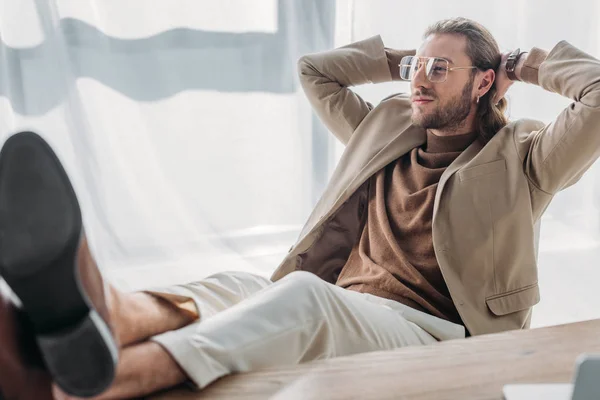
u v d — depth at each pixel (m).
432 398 0.89
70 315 0.87
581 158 1.52
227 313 1.07
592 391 0.72
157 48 2.45
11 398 0.83
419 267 1.58
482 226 1.54
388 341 1.29
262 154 2.62
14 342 0.83
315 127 2.63
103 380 0.84
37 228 0.85
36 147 0.87
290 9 2.49
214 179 2.59
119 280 2.44
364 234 1.70
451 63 1.65
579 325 1.16
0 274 0.84
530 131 1.67
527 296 1.55
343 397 0.91
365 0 2.51
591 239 2.77
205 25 2.47
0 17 2.29
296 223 2.70
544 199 1.59
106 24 2.39
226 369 1.00
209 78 2.52
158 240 2.56
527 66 1.69
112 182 2.50
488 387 0.92
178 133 2.53
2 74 2.32
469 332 1.51
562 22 2.64
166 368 0.97
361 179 1.71
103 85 2.43
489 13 2.59
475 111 1.70
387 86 2.61
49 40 2.34
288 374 0.99
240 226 2.65
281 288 1.12
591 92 1.50
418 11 2.54
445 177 1.57
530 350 1.05
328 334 1.13
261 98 2.57
